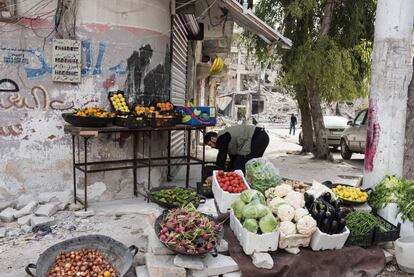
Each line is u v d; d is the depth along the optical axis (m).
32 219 4.93
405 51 5.32
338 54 10.55
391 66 5.32
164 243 3.55
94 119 4.98
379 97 5.43
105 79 5.77
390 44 5.30
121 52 5.85
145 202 5.86
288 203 4.09
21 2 5.19
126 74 5.93
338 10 11.95
